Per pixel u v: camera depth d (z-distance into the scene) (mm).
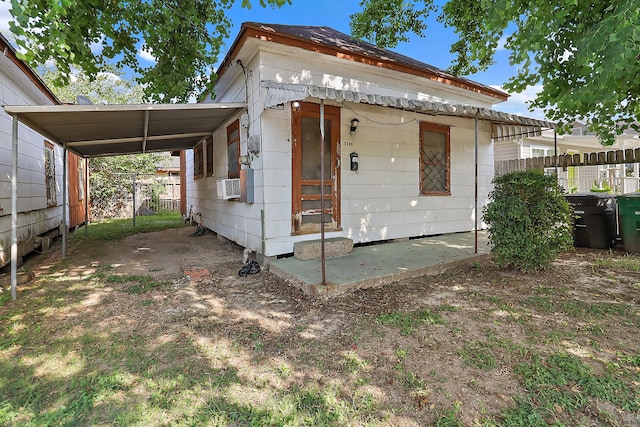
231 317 3256
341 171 5727
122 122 4973
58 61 4371
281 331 2934
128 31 5379
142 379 2248
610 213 6094
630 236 5703
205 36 5469
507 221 4473
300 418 1866
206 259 5750
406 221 6625
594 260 5270
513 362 2350
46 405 2006
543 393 2006
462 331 2842
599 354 2430
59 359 2510
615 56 2791
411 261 4852
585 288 3904
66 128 4871
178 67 6078
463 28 7160
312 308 3438
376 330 2898
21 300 3781
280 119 5066
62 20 4285
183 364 2424
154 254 6250
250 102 5301
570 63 3762
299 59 5227
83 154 7840
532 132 7398
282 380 2225
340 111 5672
